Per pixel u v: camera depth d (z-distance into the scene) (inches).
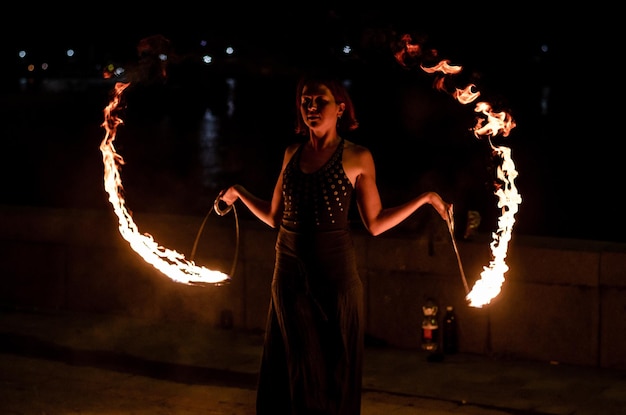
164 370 327.9
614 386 300.2
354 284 234.2
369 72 1222.3
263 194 781.9
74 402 296.4
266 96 1478.8
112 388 311.0
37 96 1632.6
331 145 235.6
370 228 236.1
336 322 233.1
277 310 237.9
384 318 342.0
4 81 1945.1
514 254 322.7
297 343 235.5
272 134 1122.7
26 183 832.3
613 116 1229.1
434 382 306.5
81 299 390.9
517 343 326.0
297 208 233.3
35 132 1166.3
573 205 709.3
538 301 321.7
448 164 854.5
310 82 235.0
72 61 2075.5
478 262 326.0
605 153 944.9
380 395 297.4
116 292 384.5
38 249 395.5
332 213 231.8
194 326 370.9
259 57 1512.1
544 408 283.0
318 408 236.4
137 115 1344.7
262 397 243.6
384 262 339.9
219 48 1521.9
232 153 976.3
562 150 971.3
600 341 315.9
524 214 685.9
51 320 378.3
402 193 754.2
